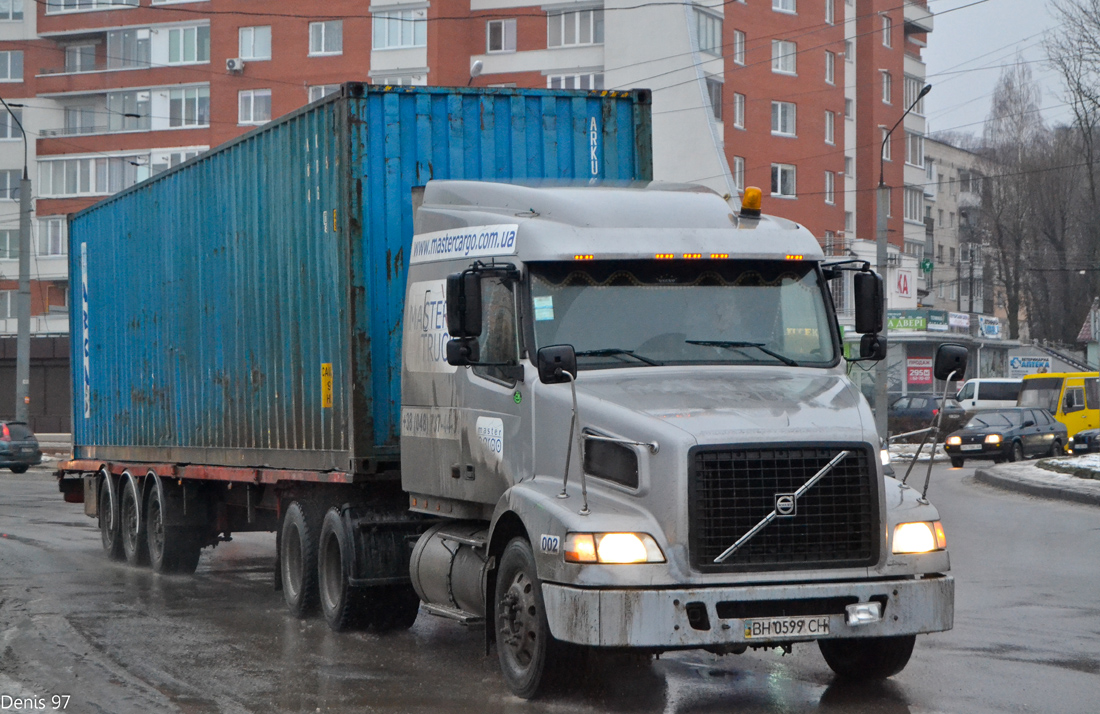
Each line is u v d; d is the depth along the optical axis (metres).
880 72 66.38
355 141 10.18
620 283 8.11
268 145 11.91
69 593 12.79
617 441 7.19
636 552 6.91
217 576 14.36
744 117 57.53
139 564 15.13
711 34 55.41
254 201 12.27
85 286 17.64
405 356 9.59
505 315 8.20
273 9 60.97
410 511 10.17
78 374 17.97
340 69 59.75
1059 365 70.12
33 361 58.72
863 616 7.02
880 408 30.16
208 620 10.96
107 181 65.88
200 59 63.66
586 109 11.10
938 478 29.89
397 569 10.02
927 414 47.38
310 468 11.01
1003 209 75.06
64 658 9.11
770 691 7.77
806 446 7.05
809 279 8.38
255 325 12.26
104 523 16.31
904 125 69.81
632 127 11.28
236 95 62.12
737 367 7.98
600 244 8.05
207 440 13.51
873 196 65.62
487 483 8.41
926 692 7.65
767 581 6.94
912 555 7.19
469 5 58.38
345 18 59.62
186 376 14.09
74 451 18.06
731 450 6.96
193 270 13.88
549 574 7.15
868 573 7.08
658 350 7.96
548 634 7.32
